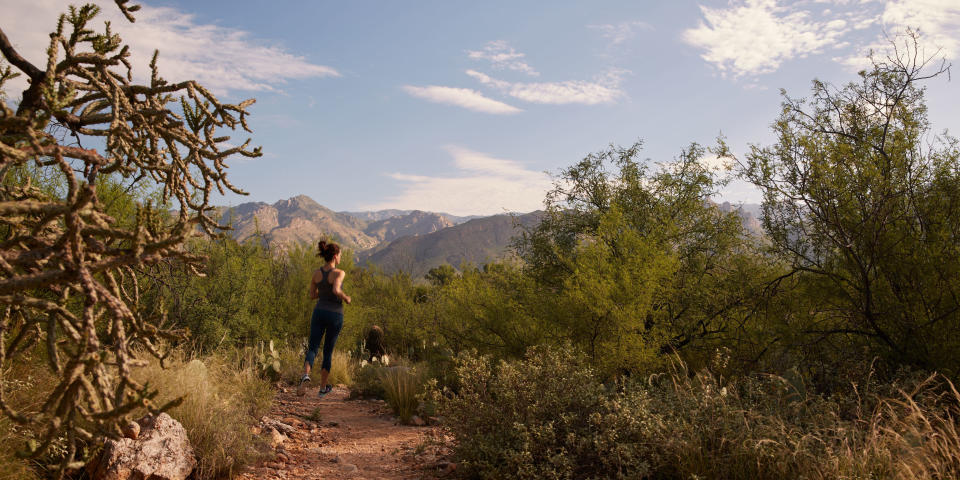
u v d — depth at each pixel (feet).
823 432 12.69
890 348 17.76
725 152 21.79
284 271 45.52
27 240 5.59
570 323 24.14
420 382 26.84
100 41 7.17
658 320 27.14
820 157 19.25
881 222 18.22
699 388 15.75
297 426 20.34
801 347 20.21
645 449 12.93
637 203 36.11
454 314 30.30
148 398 5.17
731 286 25.20
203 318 27.43
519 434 13.73
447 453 17.28
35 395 11.07
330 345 24.62
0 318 6.37
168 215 14.87
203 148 8.37
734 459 12.53
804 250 20.88
